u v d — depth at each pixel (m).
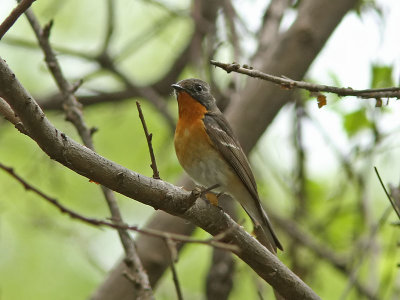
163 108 13.52
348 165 11.91
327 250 12.49
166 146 13.69
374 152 11.66
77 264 13.70
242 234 6.80
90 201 13.91
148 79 16.31
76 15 15.81
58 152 5.72
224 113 10.73
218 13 12.90
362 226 11.96
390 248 11.23
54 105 13.93
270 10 12.20
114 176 5.96
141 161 14.36
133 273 8.20
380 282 11.50
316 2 10.34
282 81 6.34
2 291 13.05
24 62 15.45
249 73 6.31
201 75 11.44
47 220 12.73
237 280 12.01
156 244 9.94
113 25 13.41
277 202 14.97
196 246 13.87
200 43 12.38
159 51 16.91
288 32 10.33
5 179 13.51
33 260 13.51
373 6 11.26
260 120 10.16
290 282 6.93
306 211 12.77
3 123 13.97
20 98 5.38
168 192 6.25
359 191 12.00
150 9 14.76
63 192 13.25
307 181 13.11
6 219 13.69
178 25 16.31
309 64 10.28
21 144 14.42
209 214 6.72
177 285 6.10
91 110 15.33
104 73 13.83
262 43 11.83
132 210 14.54
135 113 15.01
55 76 9.12
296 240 12.52
